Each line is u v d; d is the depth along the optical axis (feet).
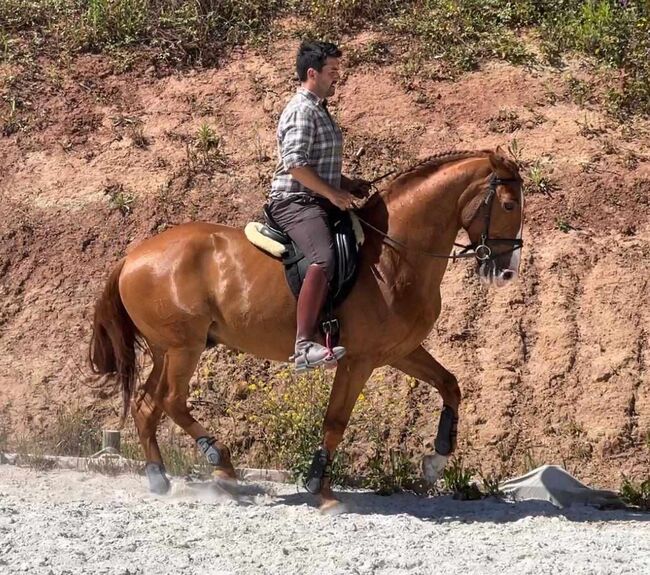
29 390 31.50
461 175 23.43
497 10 40.06
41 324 32.96
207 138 36.37
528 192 33.55
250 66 38.88
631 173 33.73
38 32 41.04
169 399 25.16
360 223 23.85
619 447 27.99
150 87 38.73
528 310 30.86
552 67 37.55
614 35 38.27
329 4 40.42
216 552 20.17
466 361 30.17
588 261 31.71
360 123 36.37
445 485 26.61
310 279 22.90
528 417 28.89
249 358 31.07
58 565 18.89
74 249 34.47
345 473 27.14
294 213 23.39
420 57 38.14
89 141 37.24
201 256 24.79
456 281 31.78
